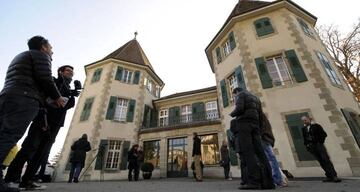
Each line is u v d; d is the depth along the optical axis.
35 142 3.45
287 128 9.38
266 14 13.06
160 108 20.50
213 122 15.06
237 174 10.73
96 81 18.67
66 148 16.02
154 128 16.84
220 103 13.75
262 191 2.97
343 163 8.00
